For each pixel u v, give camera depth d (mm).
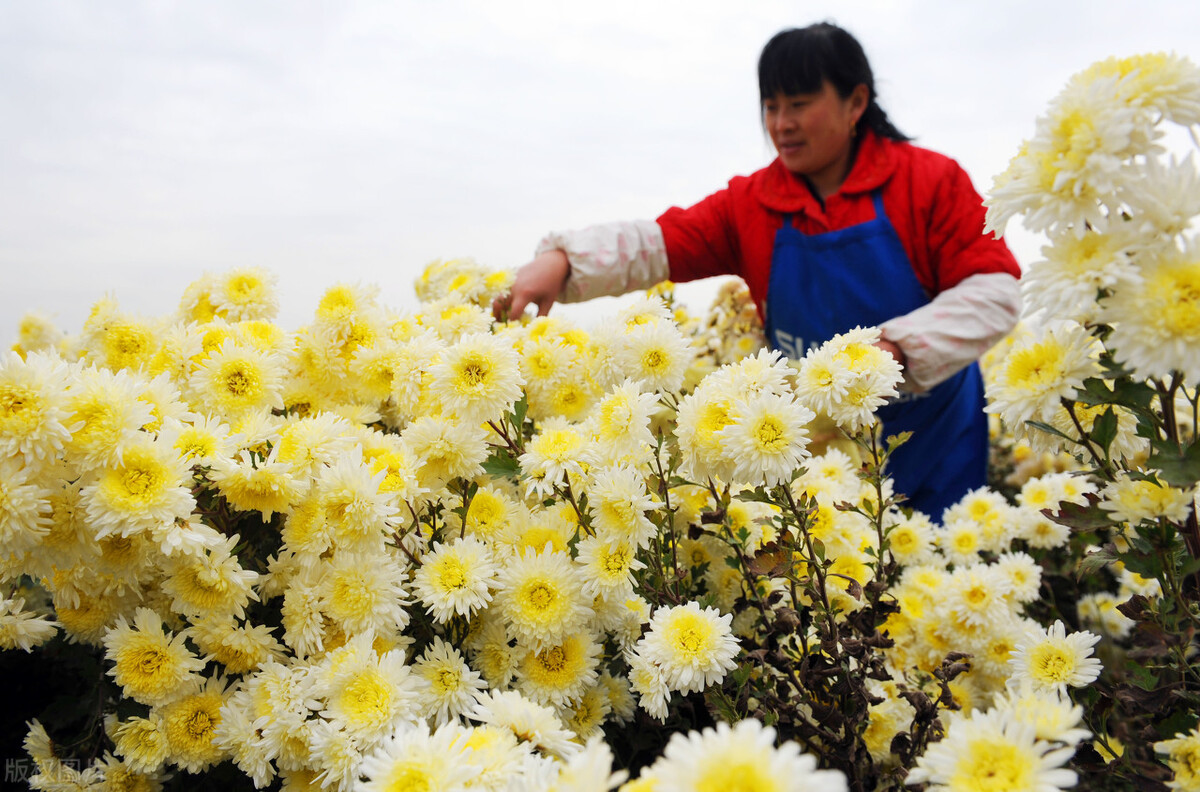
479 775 739
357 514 1038
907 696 1055
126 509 951
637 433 1113
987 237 2424
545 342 1538
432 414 1313
